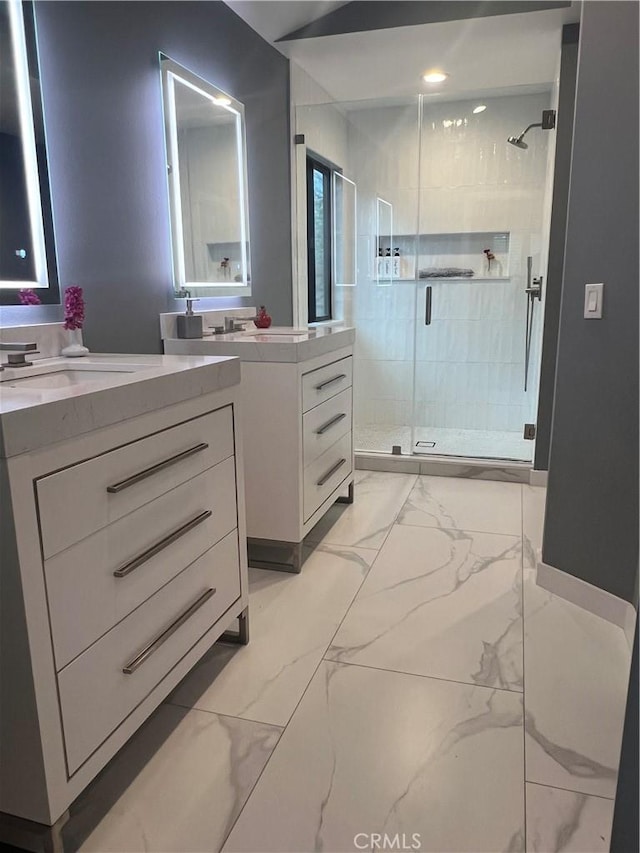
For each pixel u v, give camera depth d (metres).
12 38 1.71
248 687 1.70
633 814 0.97
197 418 1.54
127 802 1.32
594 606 2.06
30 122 1.78
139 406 1.30
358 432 4.22
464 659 1.82
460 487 3.45
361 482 3.55
